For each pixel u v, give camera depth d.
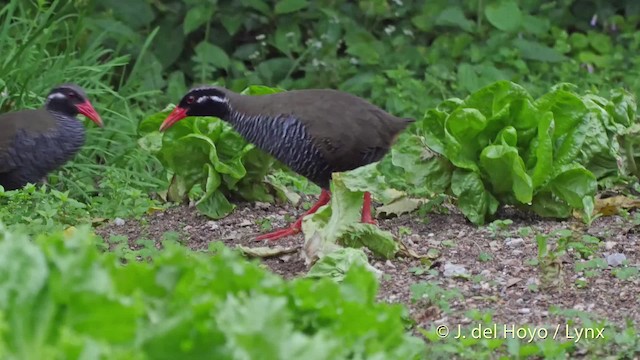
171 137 13.25
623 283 10.48
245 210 13.34
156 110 17.27
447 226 12.46
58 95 14.20
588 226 12.23
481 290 10.45
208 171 13.06
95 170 15.02
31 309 6.07
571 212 12.52
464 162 12.31
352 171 11.23
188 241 12.29
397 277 10.81
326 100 12.67
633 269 10.68
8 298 6.03
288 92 12.87
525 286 10.51
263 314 6.20
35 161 13.84
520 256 11.35
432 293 10.12
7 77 15.37
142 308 6.25
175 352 6.05
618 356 8.68
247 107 12.80
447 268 10.97
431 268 11.10
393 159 12.64
